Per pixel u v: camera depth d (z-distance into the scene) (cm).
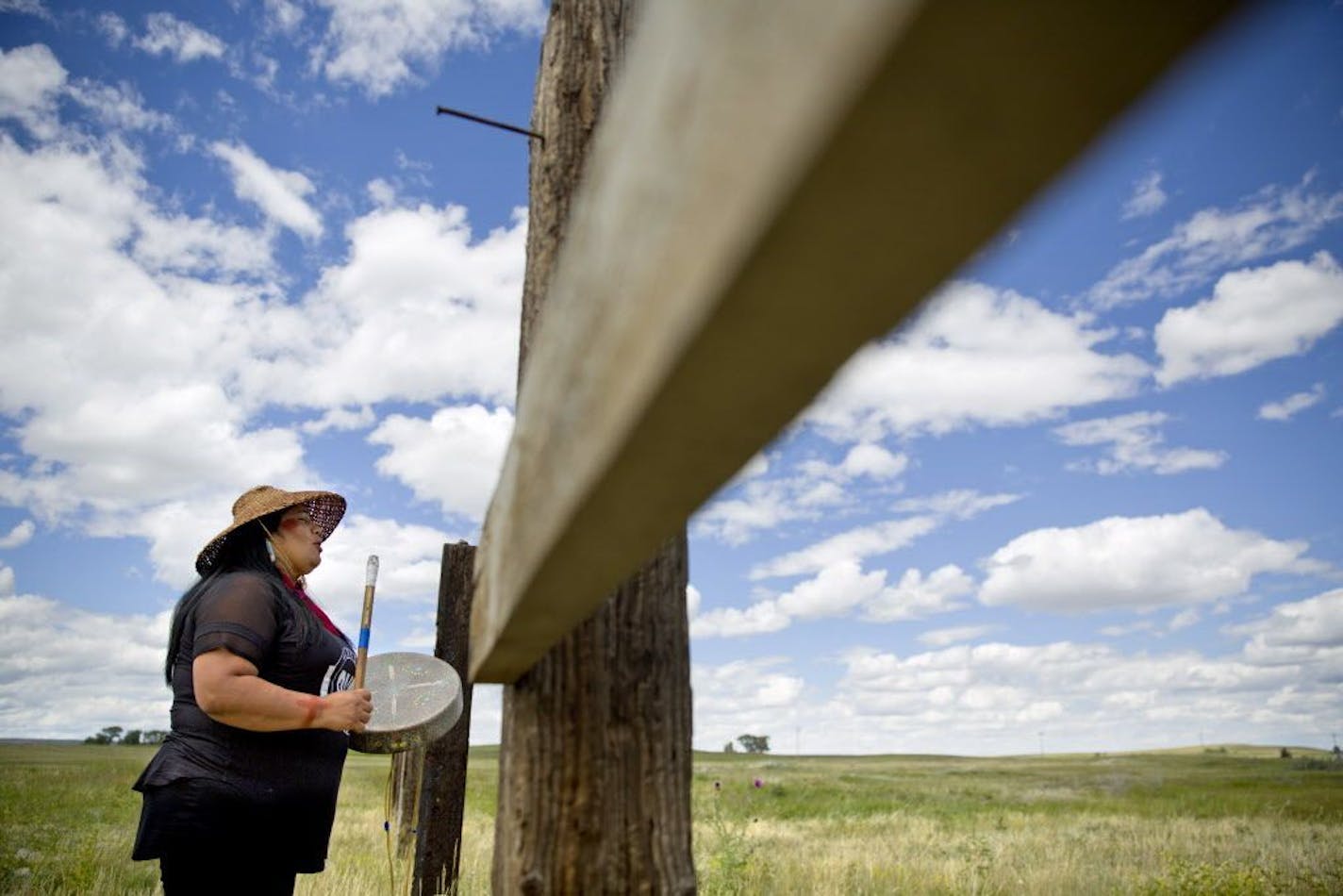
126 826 1082
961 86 17
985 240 21
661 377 29
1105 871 827
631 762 165
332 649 330
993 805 2300
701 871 675
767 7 22
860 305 24
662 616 177
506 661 121
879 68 17
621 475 39
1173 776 4191
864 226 21
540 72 210
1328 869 813
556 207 189
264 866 292
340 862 721
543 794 161
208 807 280
